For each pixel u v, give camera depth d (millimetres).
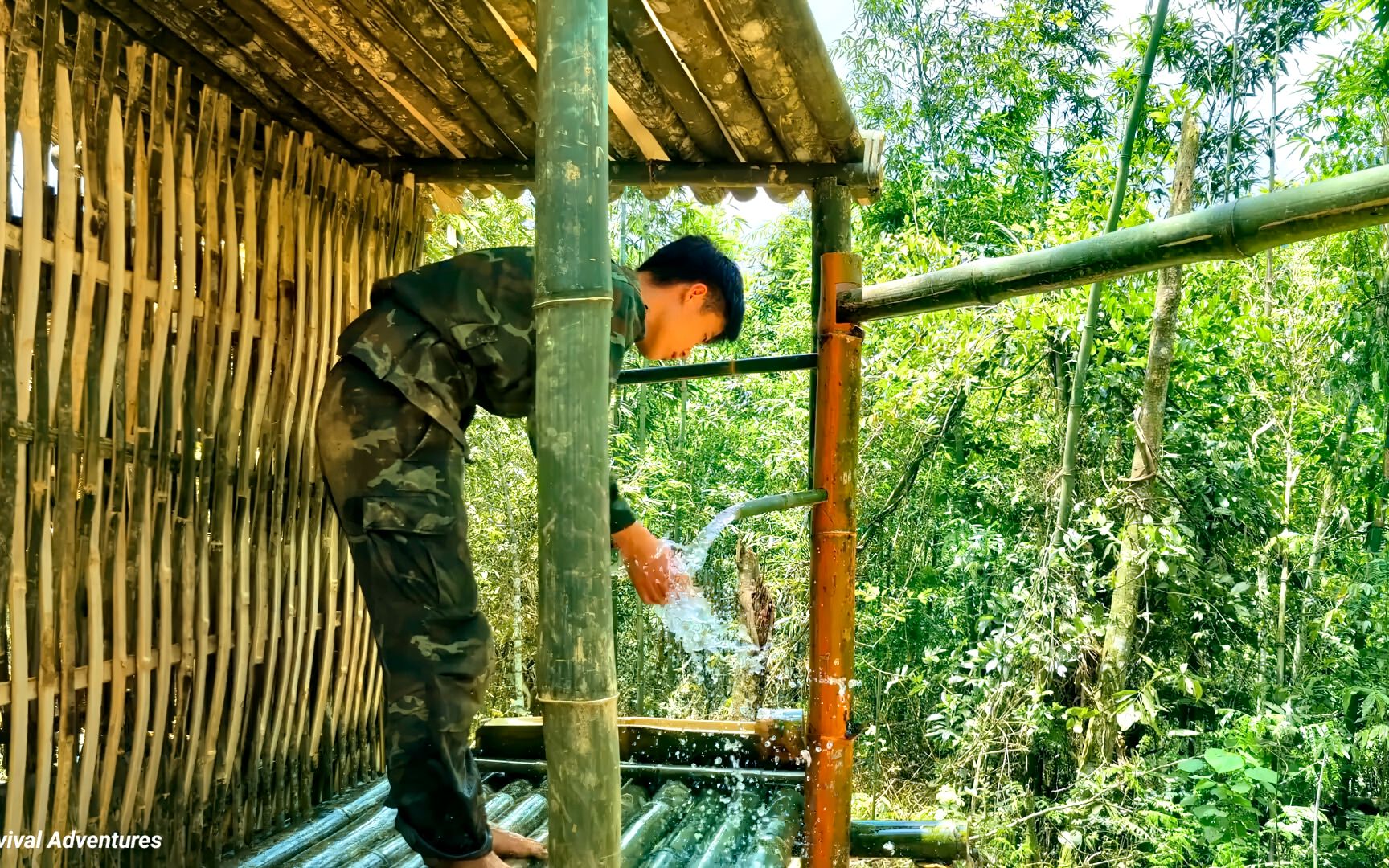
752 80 2262
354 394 1657
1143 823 4590
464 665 1634
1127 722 4652
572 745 1034
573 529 1050
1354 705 5211
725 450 8836
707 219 7930
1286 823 4617
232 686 2217
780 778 2984
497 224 5277
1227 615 5512
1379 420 5430
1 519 1618
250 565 2279
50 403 1707
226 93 2230
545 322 1069
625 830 2455
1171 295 4961
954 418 6098
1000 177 7707
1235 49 6402
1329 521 5559
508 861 1939
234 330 2230
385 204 2791
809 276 8336
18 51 1631
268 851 2227
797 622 6020
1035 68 7973
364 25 2094
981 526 6539
